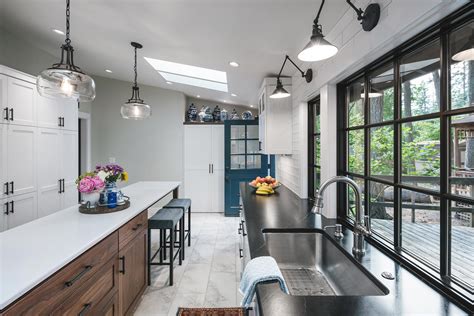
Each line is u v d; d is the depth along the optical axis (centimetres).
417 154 117
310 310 81
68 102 367
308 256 170
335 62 171
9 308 93
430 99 108
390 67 139
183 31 232
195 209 563
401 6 103
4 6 254
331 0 145
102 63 421
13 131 272
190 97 608
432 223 108
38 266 113
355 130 179
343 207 193
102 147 536
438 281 97
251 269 108
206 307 222
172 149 550
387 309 83
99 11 230
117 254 180
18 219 279
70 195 371
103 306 160
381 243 138
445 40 98
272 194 299
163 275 279
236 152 539
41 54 378
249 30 207
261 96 362
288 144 314
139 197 271
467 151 89
